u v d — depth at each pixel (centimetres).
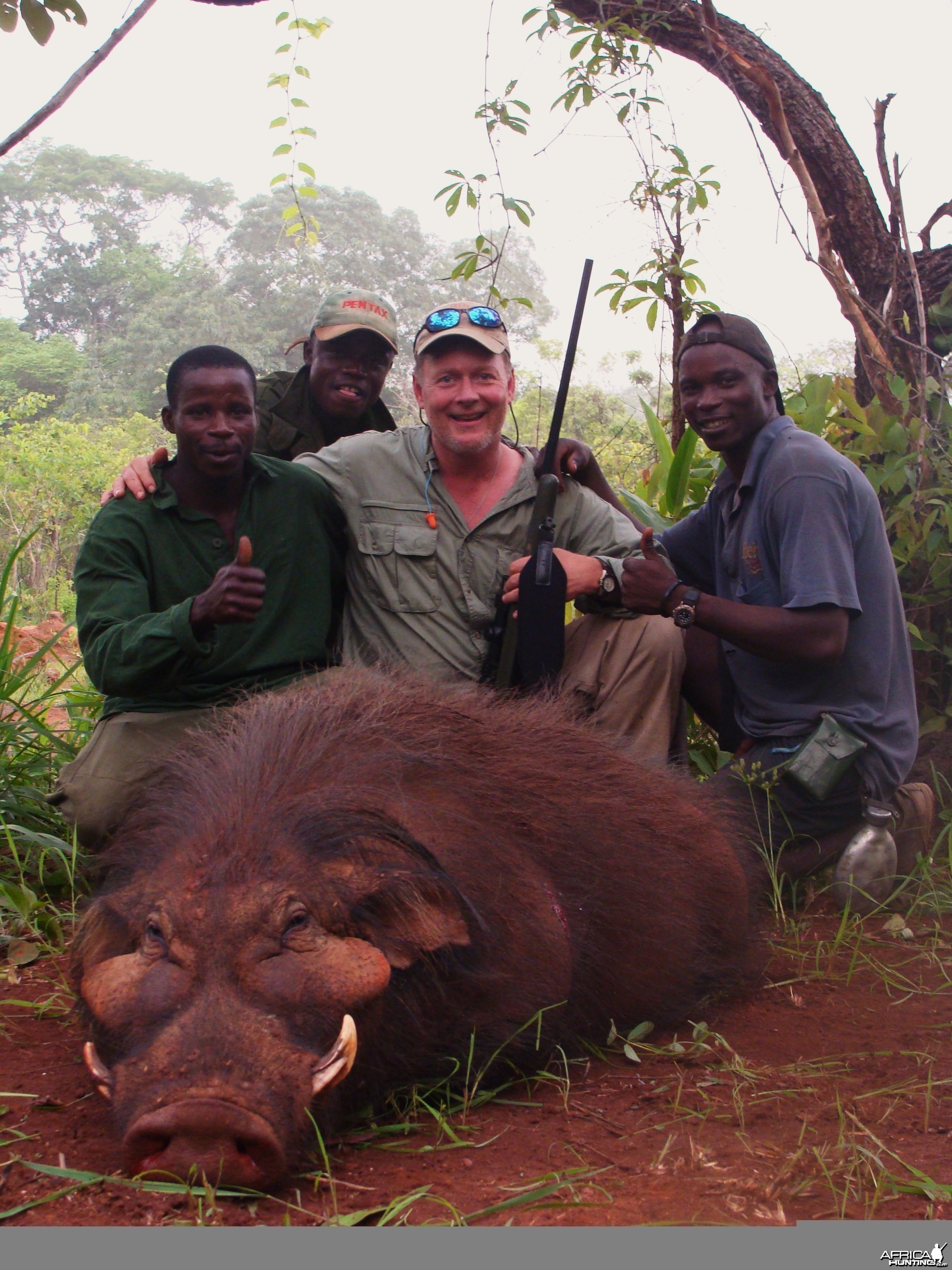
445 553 247
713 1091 158
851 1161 135
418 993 151
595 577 241
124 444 1505
